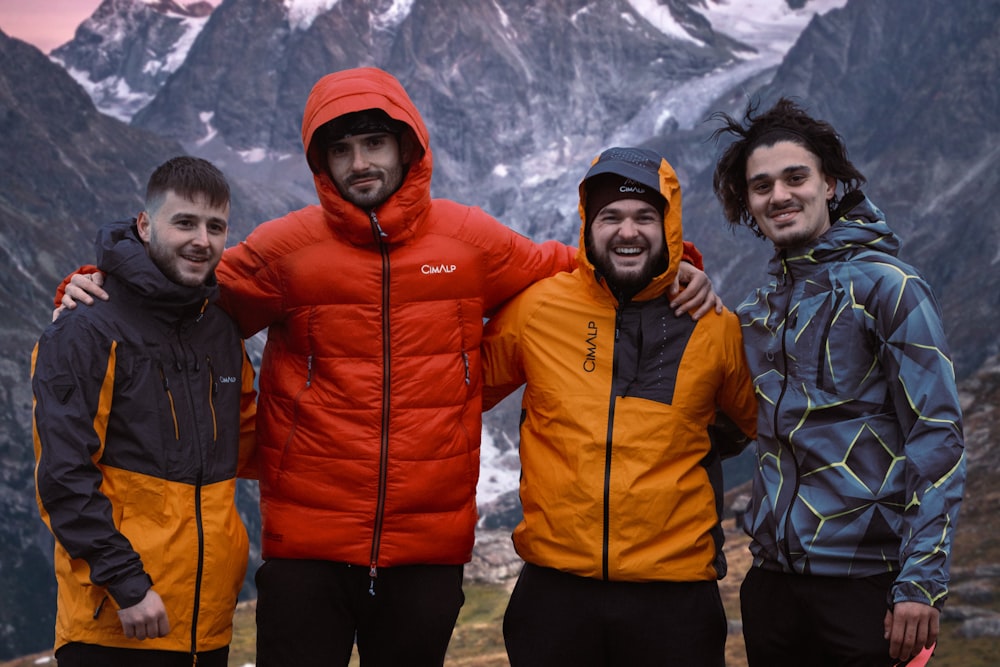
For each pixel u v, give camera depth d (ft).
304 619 19.65
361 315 19.86
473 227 20.65
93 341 17.72
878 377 17.84
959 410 16.90
